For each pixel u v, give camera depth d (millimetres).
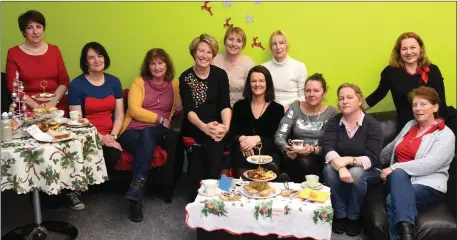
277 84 3418
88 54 3023
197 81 3143
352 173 2674
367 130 2803
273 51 3377
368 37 3482
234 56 3457
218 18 3562
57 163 2355
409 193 2404
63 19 3672
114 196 3316
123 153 3100
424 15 3422
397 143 2789
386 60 3504
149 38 3652
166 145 3088
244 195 2389
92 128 2703
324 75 3580
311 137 3047
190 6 3561
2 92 3297
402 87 3123
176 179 3227
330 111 3062
